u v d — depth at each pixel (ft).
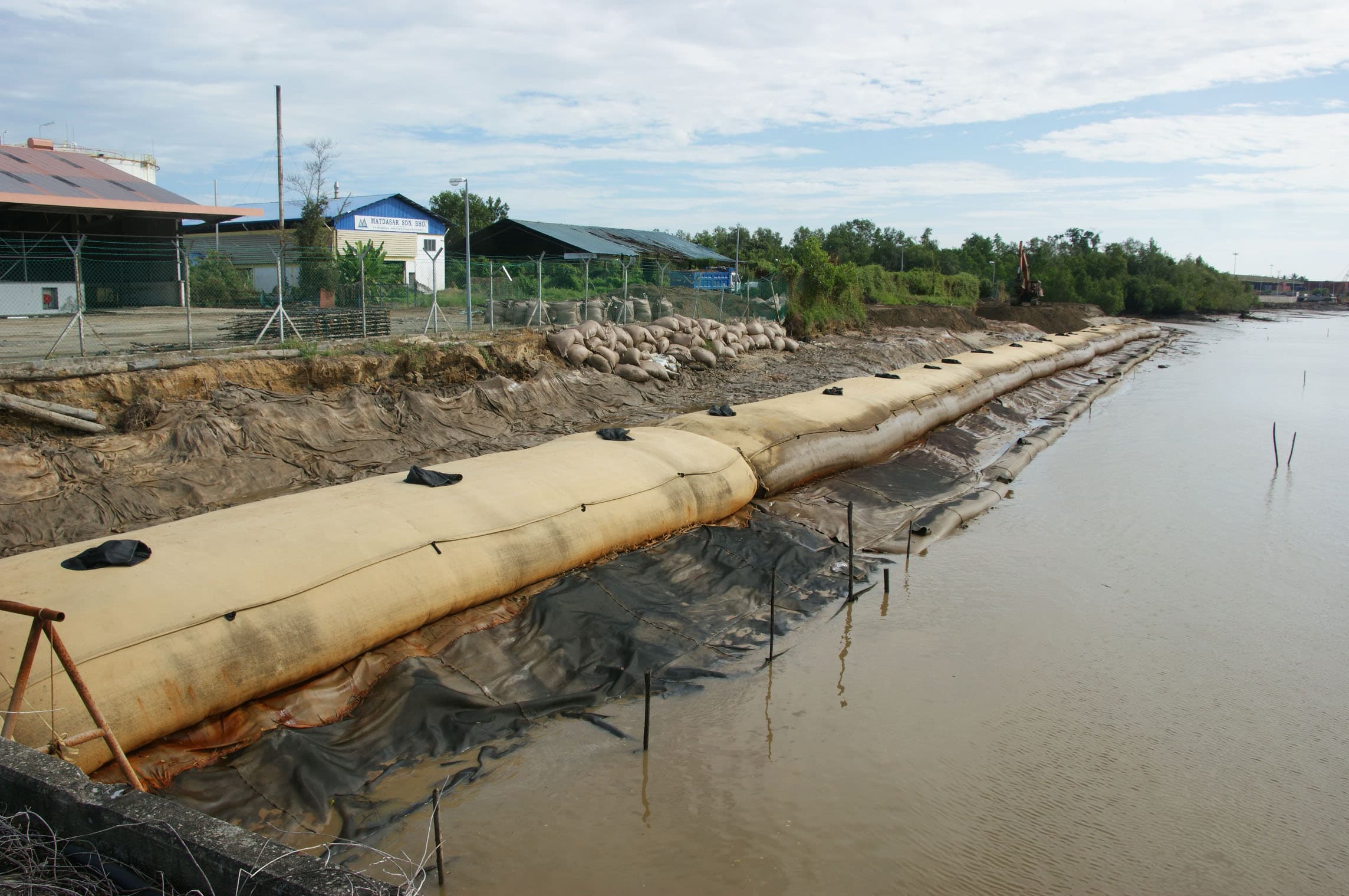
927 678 31.24
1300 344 189.78
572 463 38.73
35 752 15.08
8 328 64.23
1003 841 22.75
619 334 76.74
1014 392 94.22
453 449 51.26
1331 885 21.62
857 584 39.29
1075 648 34.06
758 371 87.51
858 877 21.21
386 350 57.72
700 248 170.60
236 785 21.68
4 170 77.10
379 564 27.71
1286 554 45.50
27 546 33.37
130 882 13.25
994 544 45.91
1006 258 316.19
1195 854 22.54
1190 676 32.17
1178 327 249.34
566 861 21.08
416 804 22.53
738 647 32.35
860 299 144.46
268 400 47.24
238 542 26.78
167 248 85.66
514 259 131.54
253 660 23.44
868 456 56.03
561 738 25.99
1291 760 26.99
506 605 31.17
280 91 105.29
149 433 41.63
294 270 98.02
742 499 43.37
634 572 35.06
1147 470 63.72
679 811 23.25
